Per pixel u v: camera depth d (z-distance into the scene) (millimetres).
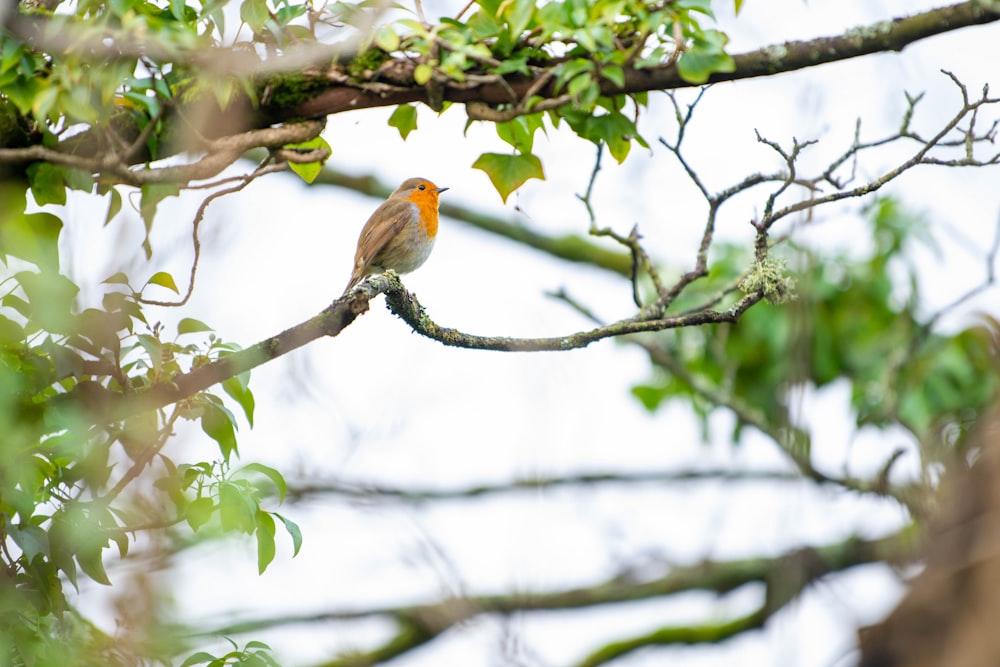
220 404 7219
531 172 8438
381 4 7527
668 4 7156
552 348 8094
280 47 7422
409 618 14875
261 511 7098
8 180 7141
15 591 6688
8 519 6727
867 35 7402
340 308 7297
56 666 6605
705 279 14516
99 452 6926
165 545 8242
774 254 9078
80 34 6504
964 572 3613
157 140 7324
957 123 7594
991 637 3477
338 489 13023
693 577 15727
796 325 7629
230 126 7391
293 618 13555
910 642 3605
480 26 7527
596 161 8844
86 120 6520
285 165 7297
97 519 6812
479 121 7688
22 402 6523
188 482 7121
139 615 7723
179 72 7453
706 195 8469
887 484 11734
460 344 8125
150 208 7555
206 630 11305
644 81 7422
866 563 12875
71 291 6480
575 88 7074
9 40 6551
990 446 3875
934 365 13602
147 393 6809
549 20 7203
